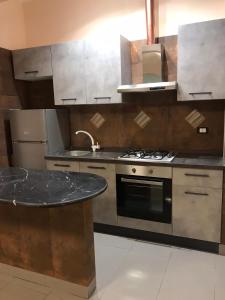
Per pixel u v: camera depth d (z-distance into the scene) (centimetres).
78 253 205
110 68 306
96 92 319
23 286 225
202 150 315
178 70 273
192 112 313
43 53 338
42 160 343
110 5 337
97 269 245
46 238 215
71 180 207
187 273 237
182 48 268
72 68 326
